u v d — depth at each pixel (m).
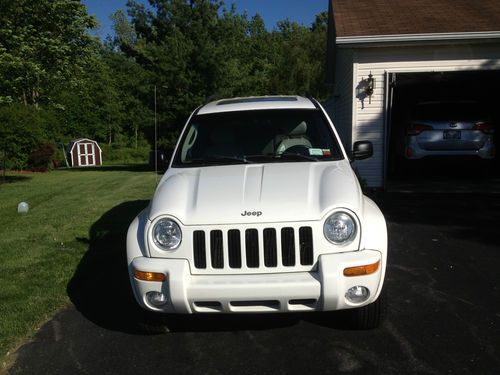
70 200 11.52
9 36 14.70
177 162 4.80
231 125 5.05
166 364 3.71
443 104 10.98
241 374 3.52
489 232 7.08
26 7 15.27
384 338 3.94
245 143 4.87
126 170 24.39
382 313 3.92
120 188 13.40
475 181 11.53
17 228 8.38
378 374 3.42
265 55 55.28
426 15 11.59
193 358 3.78
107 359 3.81
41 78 15.51
